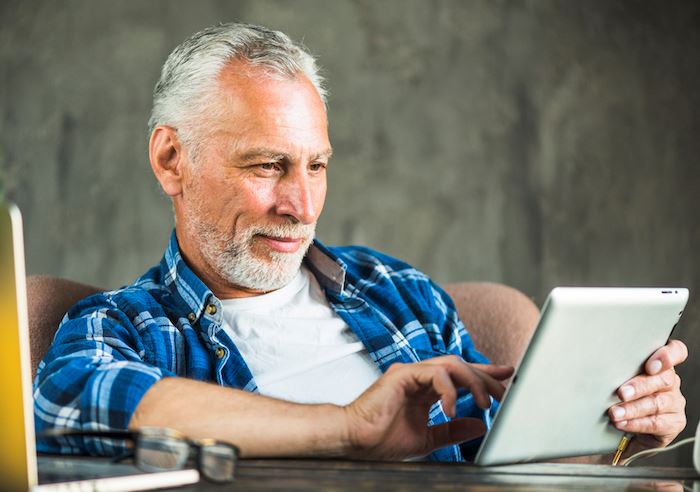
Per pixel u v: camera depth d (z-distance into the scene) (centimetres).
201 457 94
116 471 100
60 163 505
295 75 166
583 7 536
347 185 522
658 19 534
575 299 111
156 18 516
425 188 526
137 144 509
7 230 80
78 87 509
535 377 113
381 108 527
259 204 163
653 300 123
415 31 532
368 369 168
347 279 181
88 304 161
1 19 509
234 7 520
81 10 512
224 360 159
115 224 504
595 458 175
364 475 102
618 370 126
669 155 530
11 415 80
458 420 126
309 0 526
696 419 470
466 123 531
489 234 527
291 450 116
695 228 527
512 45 535
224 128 164
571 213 529
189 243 171
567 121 533
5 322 80
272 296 172
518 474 110
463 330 186
